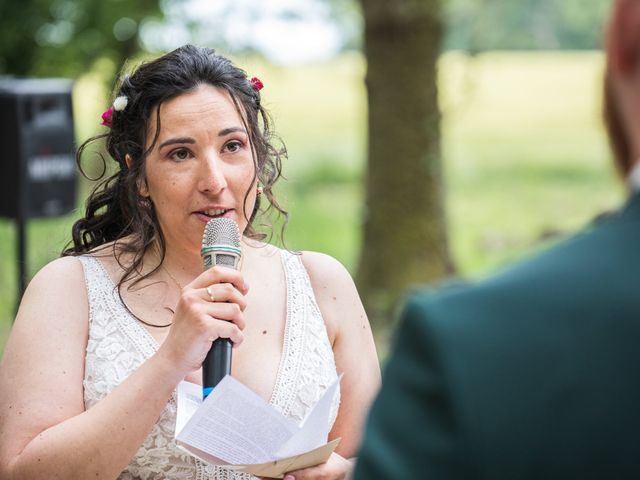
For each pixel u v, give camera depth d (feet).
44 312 8.55
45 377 8.27
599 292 3.56
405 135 30.45
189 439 7.36
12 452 8.02
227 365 7.63
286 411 8.53
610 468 3.36
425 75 30.40
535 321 3.56
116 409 7.71
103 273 8.87
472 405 3.48
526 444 3.42
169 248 8.90
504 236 49.90
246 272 9.21
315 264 9.42
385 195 30.66
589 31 98.27
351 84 87.51
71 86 19.61
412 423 3.58
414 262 30.32
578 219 53.88
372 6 30.37
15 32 38.04
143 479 8.30
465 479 3.44
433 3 30.19
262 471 7.52
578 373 3.45
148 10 37.19
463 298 3.68
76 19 37.99
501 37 96.63
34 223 32.24
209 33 37.19
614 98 3.75
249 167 8.56
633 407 3.39
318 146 73.56
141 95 8.55
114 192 9.18
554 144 76.07
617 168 3.85
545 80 96.22
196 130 8.35
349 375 9.09
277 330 8.91
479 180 65.92
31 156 18.86
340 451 8.92
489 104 89.15
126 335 8.54
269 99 9.65
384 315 29.63
